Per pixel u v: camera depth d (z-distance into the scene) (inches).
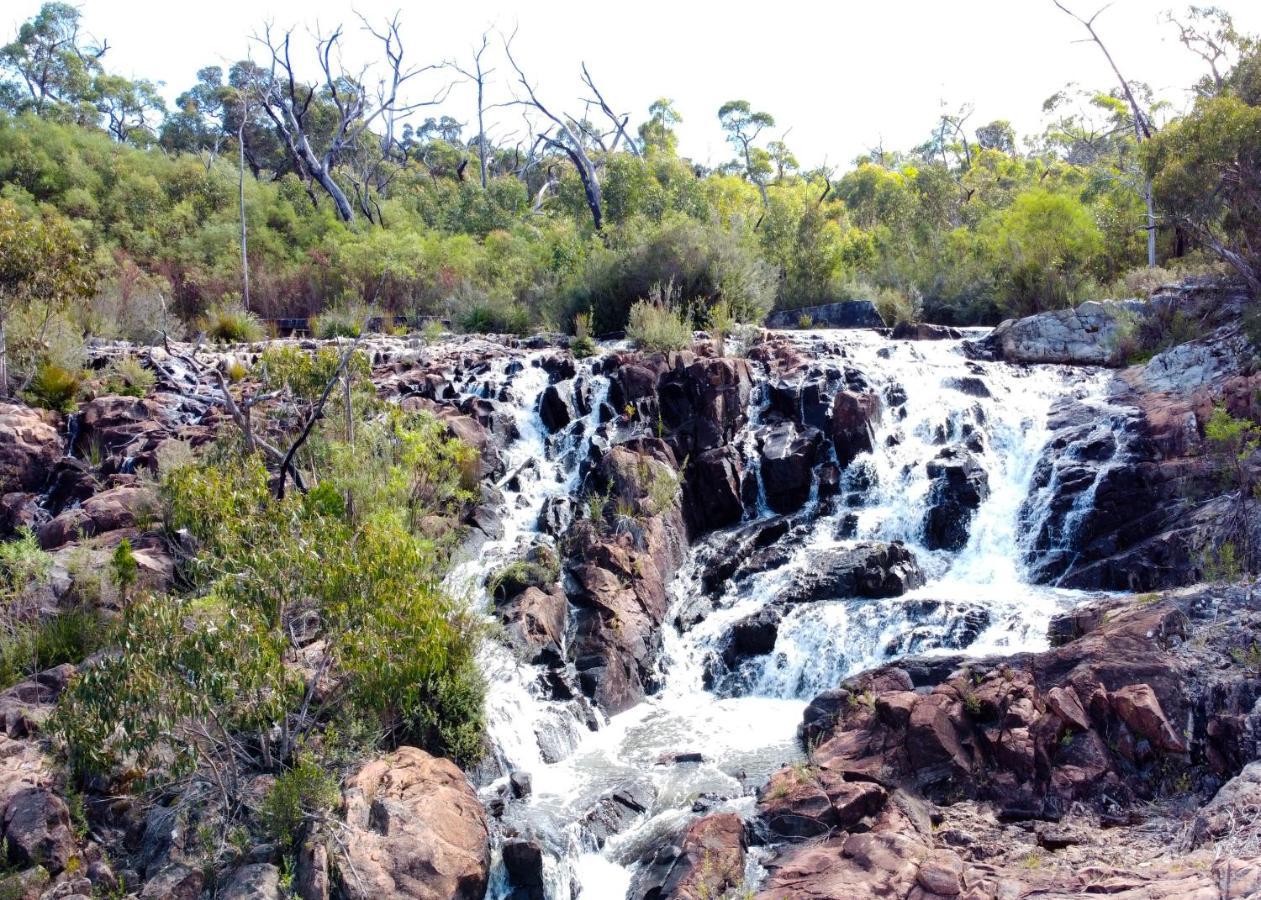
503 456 694.5
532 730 467.2
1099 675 389.4
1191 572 505.0
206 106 2972.4
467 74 2324.1
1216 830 311.1
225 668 338.6
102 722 332.2
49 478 658.8
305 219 1745.8
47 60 2556.6
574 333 999.0
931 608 524.1
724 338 846.5
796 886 333.4
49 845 340.5
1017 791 369.1
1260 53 832.3
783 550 618.8
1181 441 591.8
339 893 334.3
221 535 391.9
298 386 564.1
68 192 1582.2
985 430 685.9
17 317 761.0
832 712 448.1
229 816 362.6
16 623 469.4
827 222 1370.6
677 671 558.3
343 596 379.2
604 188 1723.7
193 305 1290.6
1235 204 765.9
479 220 1815.9
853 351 829.2
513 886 372.2
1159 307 795.4
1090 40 1492.4
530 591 541.6
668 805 412.8
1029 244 1061.8
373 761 391.2
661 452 671.8
